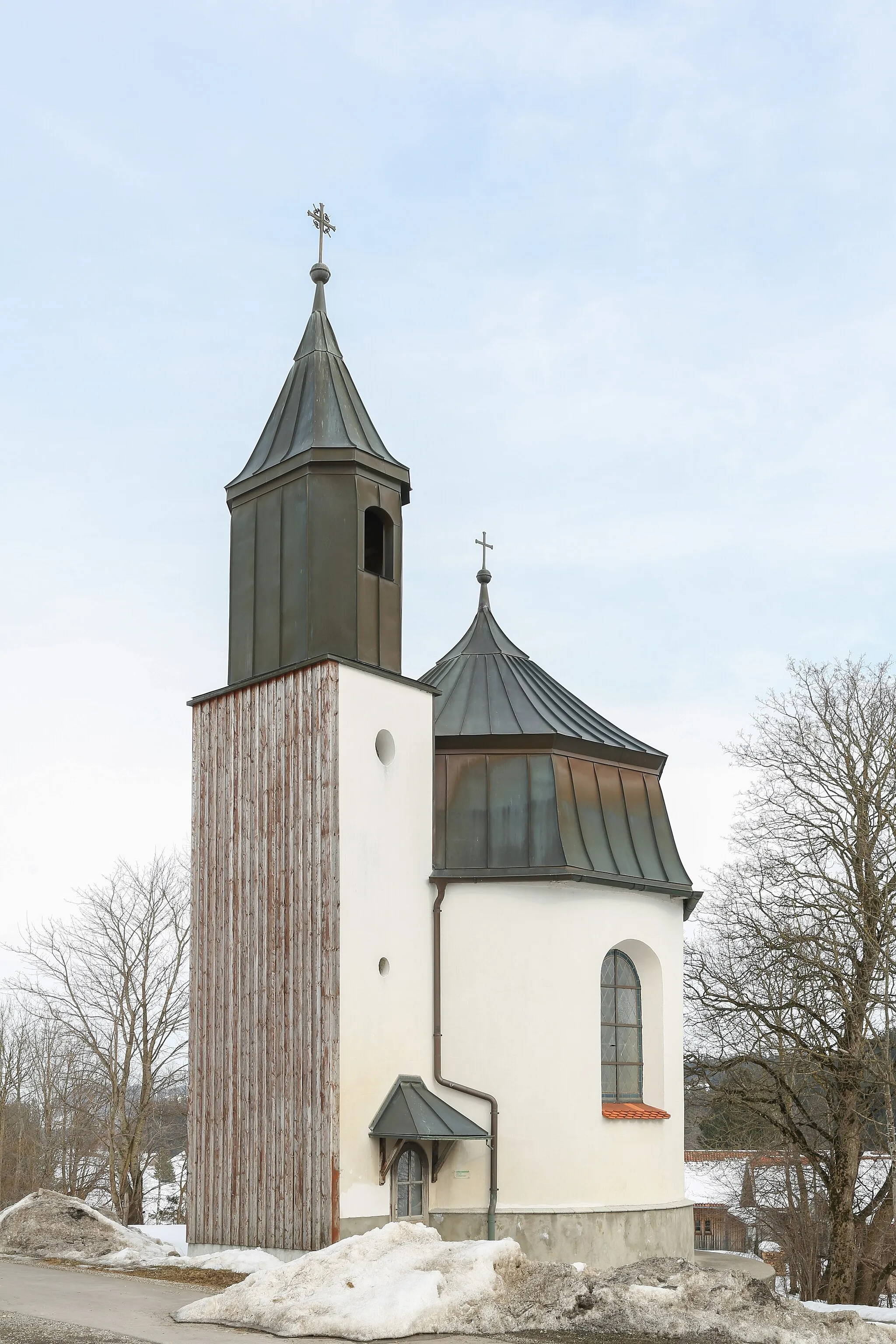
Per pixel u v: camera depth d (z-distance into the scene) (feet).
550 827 72.69
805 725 97.66
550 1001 70.54
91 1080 147.23
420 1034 68.90
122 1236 67.82
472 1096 69.05
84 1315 47.09
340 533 71.87
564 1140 69.05
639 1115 71.97
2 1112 159.74
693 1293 46.47
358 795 67.46
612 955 75.31
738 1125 102.94
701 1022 98.89
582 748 76.59
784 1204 137.59
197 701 75.15
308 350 79.25
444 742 75.20
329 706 67.51
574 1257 67.56
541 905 71.77
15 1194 155.43
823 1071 92.53
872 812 92.84
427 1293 45.80
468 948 71.10
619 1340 43.39
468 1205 67.77
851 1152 92.53
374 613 72.02
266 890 68.74
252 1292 48.16
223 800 72.43
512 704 78.02
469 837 73.10
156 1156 153.99
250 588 74.64
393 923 68.28
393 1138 64.64
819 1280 126.93
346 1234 61.93
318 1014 64.69
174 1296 52.24
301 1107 64.39
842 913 92.43
